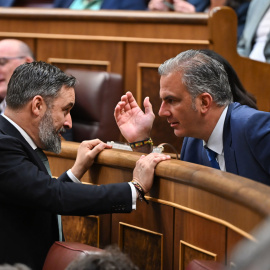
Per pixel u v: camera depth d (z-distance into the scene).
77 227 11.07
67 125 10.14
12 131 9.55
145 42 16.33
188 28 15.93
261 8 18.12
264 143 9.28
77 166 10.43
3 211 9.21
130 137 11.21
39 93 9.60
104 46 16.81
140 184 9.40
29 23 17.64
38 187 8.99
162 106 10.16
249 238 7.15
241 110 9.88
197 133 10.11
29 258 9.38
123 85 16.62
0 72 16.17
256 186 7.41
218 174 8.20
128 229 10.20
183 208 8.91
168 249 9.40
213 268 7.50
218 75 9.96
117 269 5.13
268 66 15.94
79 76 15.63
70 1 19.91
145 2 19.75
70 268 5.24
